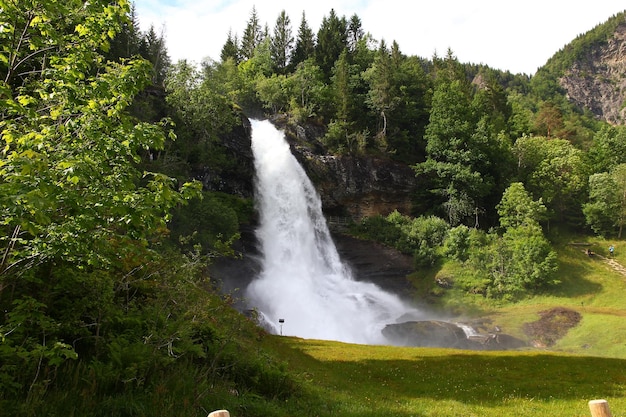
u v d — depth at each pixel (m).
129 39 69.75
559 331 47.22
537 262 59.34
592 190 75.75
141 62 9.94
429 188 76.94
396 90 83.25
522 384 20.38
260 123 71.38
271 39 116.38
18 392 8.20
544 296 57.81
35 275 10.73
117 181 8.56
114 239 10.30
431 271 63.19
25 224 6.54
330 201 71.38
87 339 11.12
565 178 78.19
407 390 18.95
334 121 78.50
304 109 76.88
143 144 9.08
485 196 76.44
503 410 15.54
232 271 49.41
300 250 63.03
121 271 14.10
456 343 44.03
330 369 22.41
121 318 11.89
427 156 77.94
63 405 8.15
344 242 68.25
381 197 74.88
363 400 15.79
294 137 72.88
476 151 74.56
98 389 9.23
